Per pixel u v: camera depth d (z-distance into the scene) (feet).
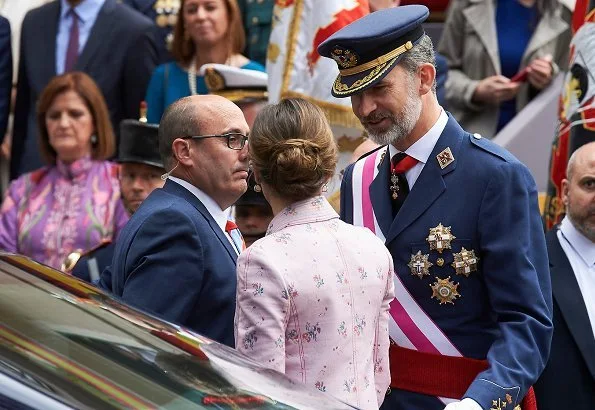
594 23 37.27
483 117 47.83
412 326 26.99
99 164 42.22
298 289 23.25
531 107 46.73
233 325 26.43
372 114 26.11
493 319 26.94
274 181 24.00
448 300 26.78
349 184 28.37
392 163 27.50
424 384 26.99
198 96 27.58
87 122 41.93
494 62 47.85
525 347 25.91
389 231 27.12
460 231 26.61
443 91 44.88
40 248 41.34
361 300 24.08
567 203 32.76
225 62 43.62
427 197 26.86
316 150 23.85
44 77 49.78
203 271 26.13
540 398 31.60
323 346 23.44
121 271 26.45
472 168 26.73
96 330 20.12
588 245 32.50
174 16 51.08
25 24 50.52
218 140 26.96
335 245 24.03
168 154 27.22
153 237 26.02
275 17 40.19
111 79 49.37
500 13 48.26
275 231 24.14
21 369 18.16
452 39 48.70
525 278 26.14
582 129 37.24
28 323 19.57
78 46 49.65
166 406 18.80
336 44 25.93
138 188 35.06
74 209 41.52
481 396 25.39
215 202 27.27
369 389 24.18
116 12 49.83
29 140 49.65
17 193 42.37
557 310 31.91
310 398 20.75
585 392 31.45
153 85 44.60
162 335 20.97
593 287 32.19
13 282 20.99
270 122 23.98
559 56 48.03
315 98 38.88
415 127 26.99
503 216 26.32
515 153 46.03
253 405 19.72
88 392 18.28
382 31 25.73
